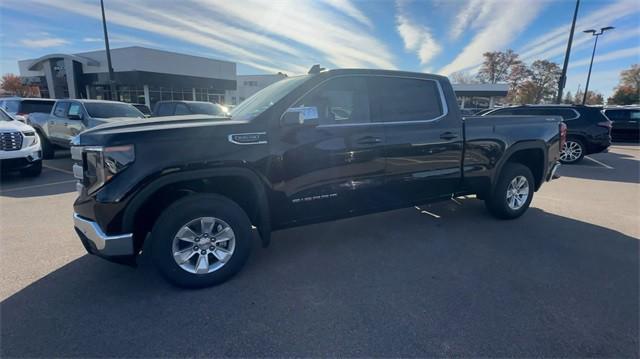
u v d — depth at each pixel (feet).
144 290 9.63
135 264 9.51
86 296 9.30
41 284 9.86
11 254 11.76
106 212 8.69
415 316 8.53
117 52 100.07
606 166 32.65
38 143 25.25
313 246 12.79
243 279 10.30
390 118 12.34
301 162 10.72
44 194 20.36
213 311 8.70
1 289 9.57
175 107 38.29
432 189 13.65
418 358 7.13
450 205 18.11
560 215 16.71
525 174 15.62
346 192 11.68
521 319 8.41
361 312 8.69
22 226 14.57
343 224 15.17
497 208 15.40
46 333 7.80
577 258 11.85
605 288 9.87
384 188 12.39
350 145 11.43
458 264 11.37
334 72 11.39
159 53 102.06
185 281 9.53
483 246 12.84
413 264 11.35
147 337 7.72
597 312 8.71
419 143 12.75
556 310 8.79
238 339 7.69
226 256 10.01
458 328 8.07
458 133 13.65
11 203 18.29
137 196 8.74
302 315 8.55
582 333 7.91
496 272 10.82
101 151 8.62
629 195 21.01
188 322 8.26
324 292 9.61
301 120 9.80
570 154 34.12
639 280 10.34
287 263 11.39
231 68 126.93
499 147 14.66
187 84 110.93
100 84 108.27
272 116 10.36
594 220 15.96
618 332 7.94
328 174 11.23
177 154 8.98
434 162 13.26
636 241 13.38
